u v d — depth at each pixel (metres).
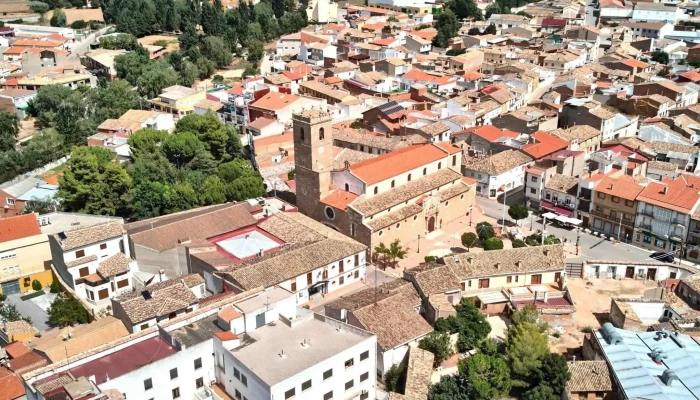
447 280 110.12
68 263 118.88
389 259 130.75
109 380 78.56
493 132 184.00
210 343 87.44
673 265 123.44
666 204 134.12
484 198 165.88
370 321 97.50
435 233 144.38
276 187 167.00
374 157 153.62
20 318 116.19
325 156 138.62
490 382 90.75
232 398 85.81
